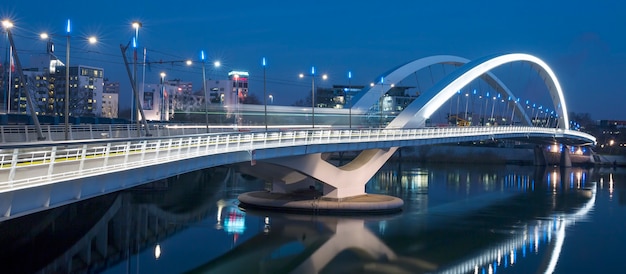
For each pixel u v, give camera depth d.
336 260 44.56
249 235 51.62
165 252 44.59
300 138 49.28
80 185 24.98
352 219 60.03
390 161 157.75
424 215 64.81
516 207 74.44
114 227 53.06
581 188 100.38
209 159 38.12
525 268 43.41
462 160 159.50
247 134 42.16
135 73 50.06
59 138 50.06
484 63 86.00
